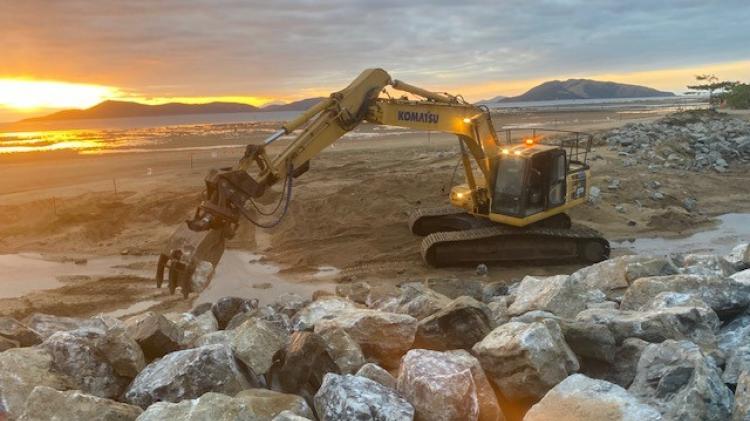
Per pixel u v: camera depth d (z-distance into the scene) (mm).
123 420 4277
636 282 6598
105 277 13055
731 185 20266
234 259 14242
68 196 20438
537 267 13531
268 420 4035
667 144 24750
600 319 5707
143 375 4883
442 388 4266
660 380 4453
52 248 15219
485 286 9070
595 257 13602
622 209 17500
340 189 19328
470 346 5516
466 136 13414
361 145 33875
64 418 4148
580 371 5074
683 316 5484
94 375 5051
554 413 3967
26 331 6227
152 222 17469
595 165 22094
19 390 4656
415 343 5691
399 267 13586
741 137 25750
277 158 10406
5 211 18297
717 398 4125
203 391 4629
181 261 8156
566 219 14461
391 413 4090
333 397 4266
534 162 13258
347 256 14258
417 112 12906
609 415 3785
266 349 5102
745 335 5453
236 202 8609
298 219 17062
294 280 12906
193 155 32156
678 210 17547
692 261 8320
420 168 23281
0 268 13766
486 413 4438
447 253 13383
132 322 6820
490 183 13656
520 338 4680
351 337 5512
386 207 17625
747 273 7137
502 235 13289
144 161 29656
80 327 6816
